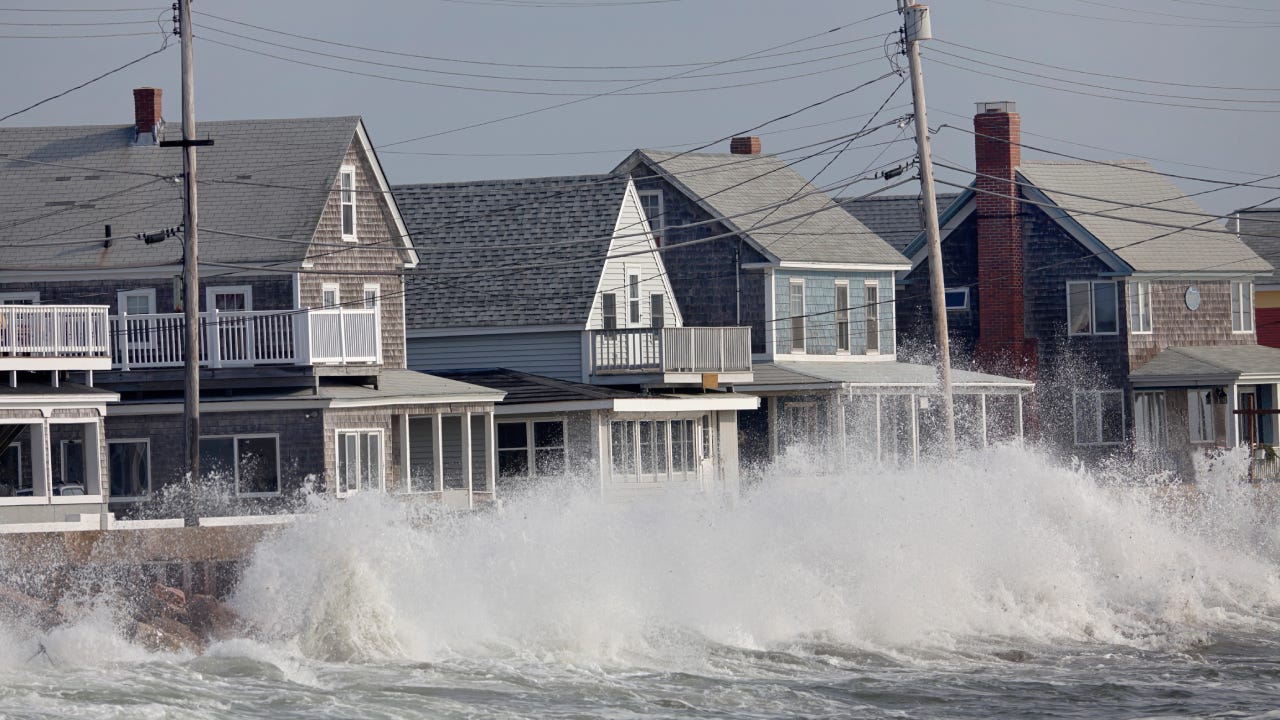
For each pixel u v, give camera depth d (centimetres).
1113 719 9081
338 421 16138
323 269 17162
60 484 15550
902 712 9156
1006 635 11700
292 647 10206
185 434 14588
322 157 17725
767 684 9738
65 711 8138
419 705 8762
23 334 14825
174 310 16725
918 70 16175
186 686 8962
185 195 14588
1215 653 11375
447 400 17125
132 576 12338
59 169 17925
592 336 19088
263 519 13388
